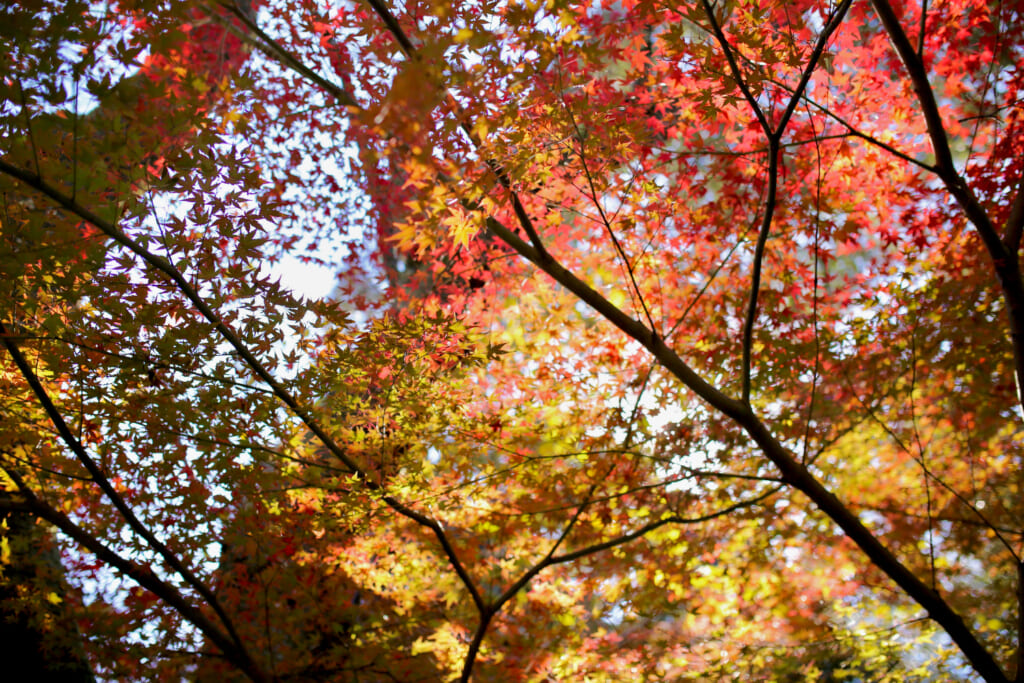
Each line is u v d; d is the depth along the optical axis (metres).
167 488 3.35
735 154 3.63
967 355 4.01
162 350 2.86
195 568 3.65
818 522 4.20
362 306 4.29
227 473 3.24
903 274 4.07
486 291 4.05
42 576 3.66
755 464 4.24
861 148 3.94
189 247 2.70
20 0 2.22
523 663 3.94
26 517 3.76
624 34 3.38
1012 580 4.04
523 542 4.09
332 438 3.40
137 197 2.59
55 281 2.67
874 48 3.77
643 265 4.12
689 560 4.05
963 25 3.63
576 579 4.09
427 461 3.54
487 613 3.62
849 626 4.29
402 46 2.81
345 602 4.17
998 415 4.08
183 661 3.75
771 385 4.29
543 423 3.68
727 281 4.27
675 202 3.57
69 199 2.50
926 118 3.15
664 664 3.94
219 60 4.38
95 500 3.57
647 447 3.96
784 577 4.20
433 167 2.09
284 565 4.05
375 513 3.51
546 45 2.69
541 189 3.42
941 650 4.05
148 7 2.41
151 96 2.27
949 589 4.22
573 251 4.09
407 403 3.20
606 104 3.12
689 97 3.29
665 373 4.15
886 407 4.27
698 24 2.90
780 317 4.11
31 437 3.09
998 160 3.58
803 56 3.39
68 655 3.65
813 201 3.91
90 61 2.26
